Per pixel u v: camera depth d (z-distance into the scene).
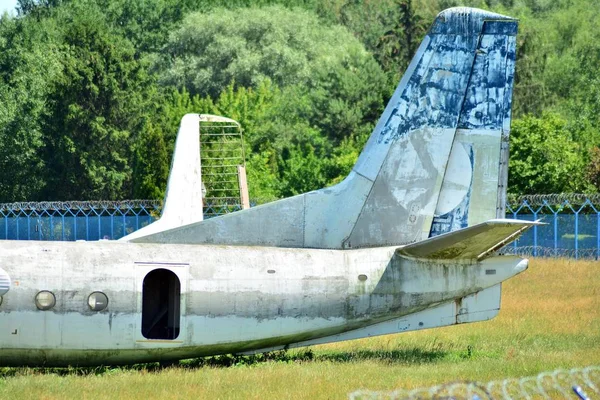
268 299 79.50
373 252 82.44
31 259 77.06
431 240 79.25
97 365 79.75
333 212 84.62
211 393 68.94
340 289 80.81
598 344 90.56
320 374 75.50
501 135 85.31
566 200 182.75
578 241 176.50
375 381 72.44
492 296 83.62
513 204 189.38
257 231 84.00
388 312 81.81
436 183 85.19
